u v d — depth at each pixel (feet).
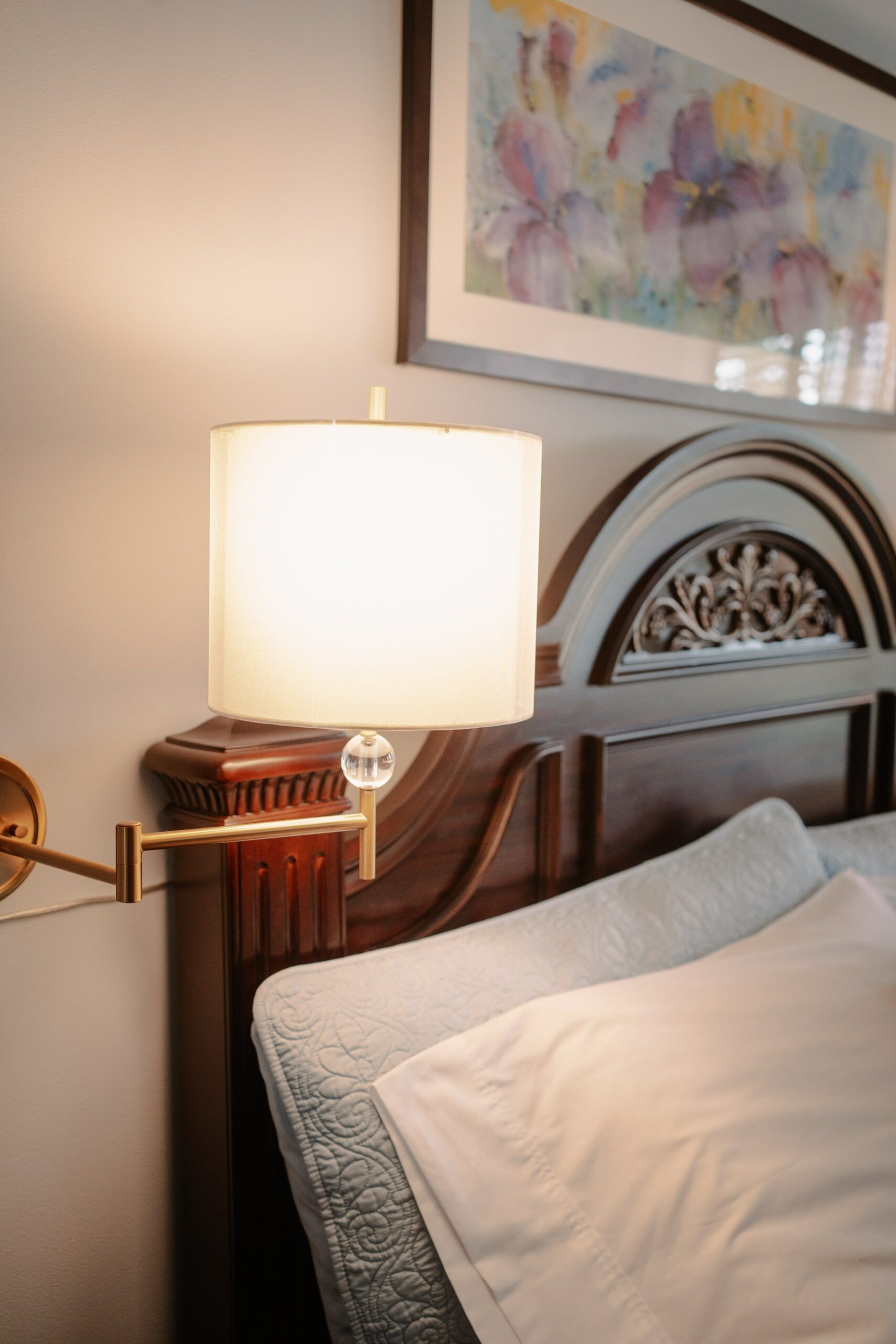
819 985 3.39
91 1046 3.23
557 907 3.84
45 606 3.01
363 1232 2.79
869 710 5.87
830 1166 2.63
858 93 5.27
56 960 3.13
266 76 3.35
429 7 3.62
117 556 3.15
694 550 4.73
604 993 3.28
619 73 4.28
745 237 4.86
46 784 3.05
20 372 2.92
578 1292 2.54
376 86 3.62
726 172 4.74
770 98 4.87
